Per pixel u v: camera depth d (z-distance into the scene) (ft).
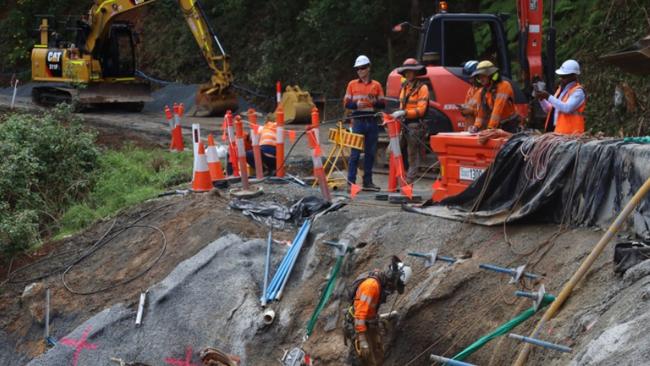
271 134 43.37
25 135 46.44
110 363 30.22
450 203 30.42
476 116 34.04
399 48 75.36
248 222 34.55
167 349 29.89
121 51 78.95
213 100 76.33
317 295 29.17
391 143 36.27
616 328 18.84
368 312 24.29
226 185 40.88
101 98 75.87
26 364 31.91
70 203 44.57
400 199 34.17
